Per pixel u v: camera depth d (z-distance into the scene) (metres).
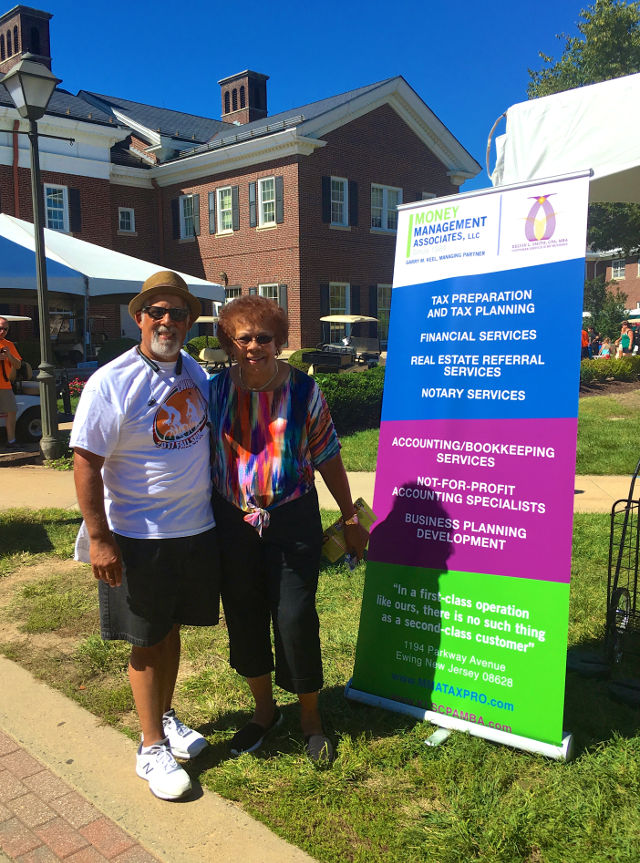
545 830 2.17
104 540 2.27
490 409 2.75
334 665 3.36
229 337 2.47
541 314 2.67
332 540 2.71
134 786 2.46
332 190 23.50
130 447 2.35
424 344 2.94
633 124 3.20
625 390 16.27
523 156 3.61
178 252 26.66
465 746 2.61
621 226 19.36
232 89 33.78
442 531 2.83
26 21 29.12
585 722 2.79
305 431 2.53
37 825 2.27
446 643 2.80
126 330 25.34
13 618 3.92
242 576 2.55
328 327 23.39
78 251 14.43
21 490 7.04
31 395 9.95
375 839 2.18
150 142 27.31
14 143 22.20
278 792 2.40
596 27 20.47
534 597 2.62
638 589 4.21
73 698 3.06
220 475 2.53
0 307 22.09
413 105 25.31
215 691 3.12
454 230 2.88
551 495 2.61
